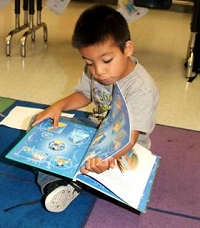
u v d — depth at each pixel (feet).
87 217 3.63
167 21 12.89
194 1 7.34
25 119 5.32
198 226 3.64
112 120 3.55
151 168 3.82
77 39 3.27
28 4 9.00
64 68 7.80
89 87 4.27
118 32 3.28
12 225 3.45
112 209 3.76
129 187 3.44
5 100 6.00
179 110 6.19
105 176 3.39
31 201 3.78
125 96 3.62
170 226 3.61
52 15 12.43
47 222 3.52
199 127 5.64
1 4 8.71
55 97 6.36
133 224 3.59
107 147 3.32
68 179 3.54
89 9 3.51
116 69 3.35
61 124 3.98
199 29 7.74
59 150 3.54
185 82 7.50
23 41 8.21
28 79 7.05
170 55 9.20
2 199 3.78
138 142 4.11
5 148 4.64
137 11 7.88
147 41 10.31
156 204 3.89
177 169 4.50
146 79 3.64
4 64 7.76
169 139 5.16
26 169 4.28
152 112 3.58
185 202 3.96
